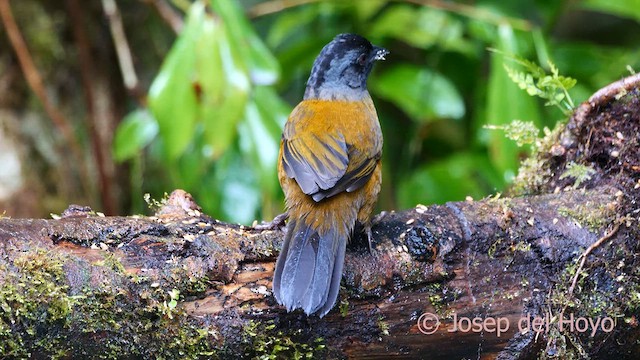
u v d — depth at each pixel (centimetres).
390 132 1577
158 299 689
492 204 796
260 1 1694
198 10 1207
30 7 1410
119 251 700
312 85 1005
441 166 1386
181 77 1193
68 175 1418
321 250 748
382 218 791
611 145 867
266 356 711
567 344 772
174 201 809
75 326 666
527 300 761
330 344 723
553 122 1395
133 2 1545
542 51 1288
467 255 760
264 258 729
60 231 697
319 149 855
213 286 704
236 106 1189
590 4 1409
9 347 649
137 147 1342
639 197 817
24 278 656
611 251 787
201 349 697
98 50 1477
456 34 1400
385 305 735
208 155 1205
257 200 1388
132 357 686
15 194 1357
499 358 764
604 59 1421
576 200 813
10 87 1381
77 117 1452
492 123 1241
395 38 1503
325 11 1443
